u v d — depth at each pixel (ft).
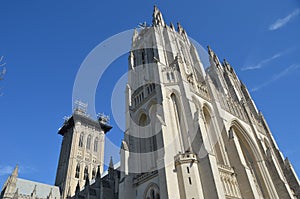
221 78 253.24
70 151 424.46
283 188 162.50
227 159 154.92
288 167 189.06
